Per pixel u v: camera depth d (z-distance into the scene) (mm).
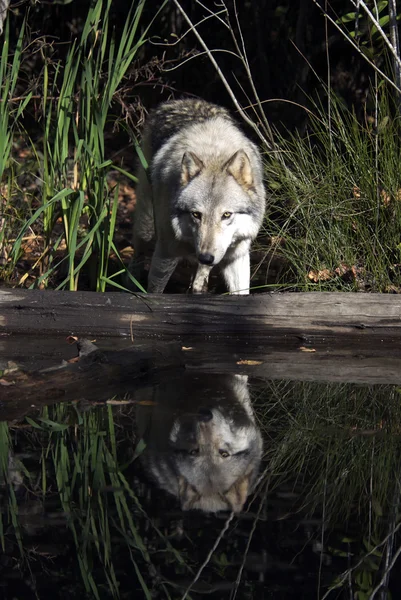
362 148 5957
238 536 2566
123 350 4715
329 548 2502
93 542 2514
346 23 8547
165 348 4918
